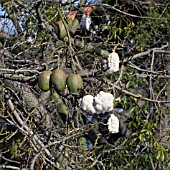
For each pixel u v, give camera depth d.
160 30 8.96
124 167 6.24
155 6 8.64
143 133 6.39
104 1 8.42
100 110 3.49
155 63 8.16
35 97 5.03
